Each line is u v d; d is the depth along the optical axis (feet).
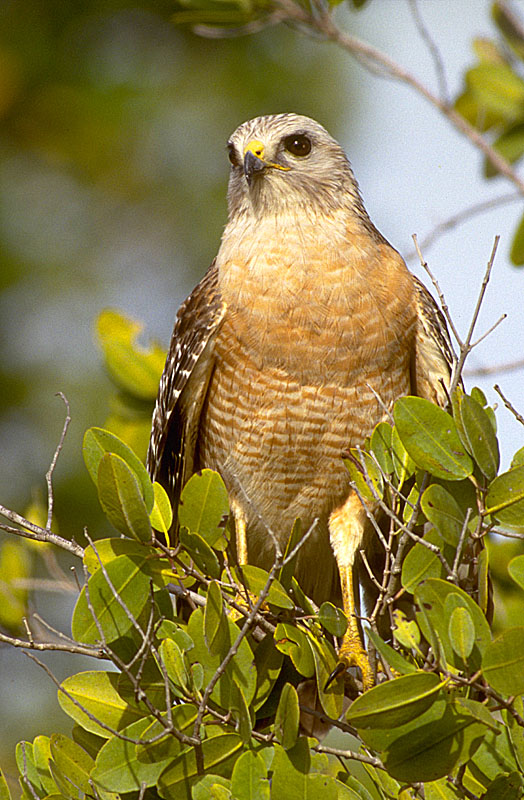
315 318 30.78
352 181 33.88
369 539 32.99
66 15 52.65
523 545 33.24
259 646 25.29
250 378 31.40
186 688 23.88
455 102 41.50
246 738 23.25
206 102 51.78
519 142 40.32
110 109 52.13
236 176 34.19
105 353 37.65
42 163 52.60
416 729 21.98
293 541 26.32
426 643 24.54
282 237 31.73
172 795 23.25
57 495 45.29
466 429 23.63
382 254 32.17
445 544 24.21
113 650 24.44
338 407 31.19
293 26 39.17
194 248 51.49
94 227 52.03
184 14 39.45
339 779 24.11
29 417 47.55
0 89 51.62
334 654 25.80
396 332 31.19
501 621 32.65
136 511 23.53
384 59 38.19
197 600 24.90
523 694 21.56
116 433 37.73
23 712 42.37
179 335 33.14
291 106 50.57
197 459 33.68
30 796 24.38
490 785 22.50
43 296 50.34
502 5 41.65
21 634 33.81
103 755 23.41
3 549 34.45
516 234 38.55
